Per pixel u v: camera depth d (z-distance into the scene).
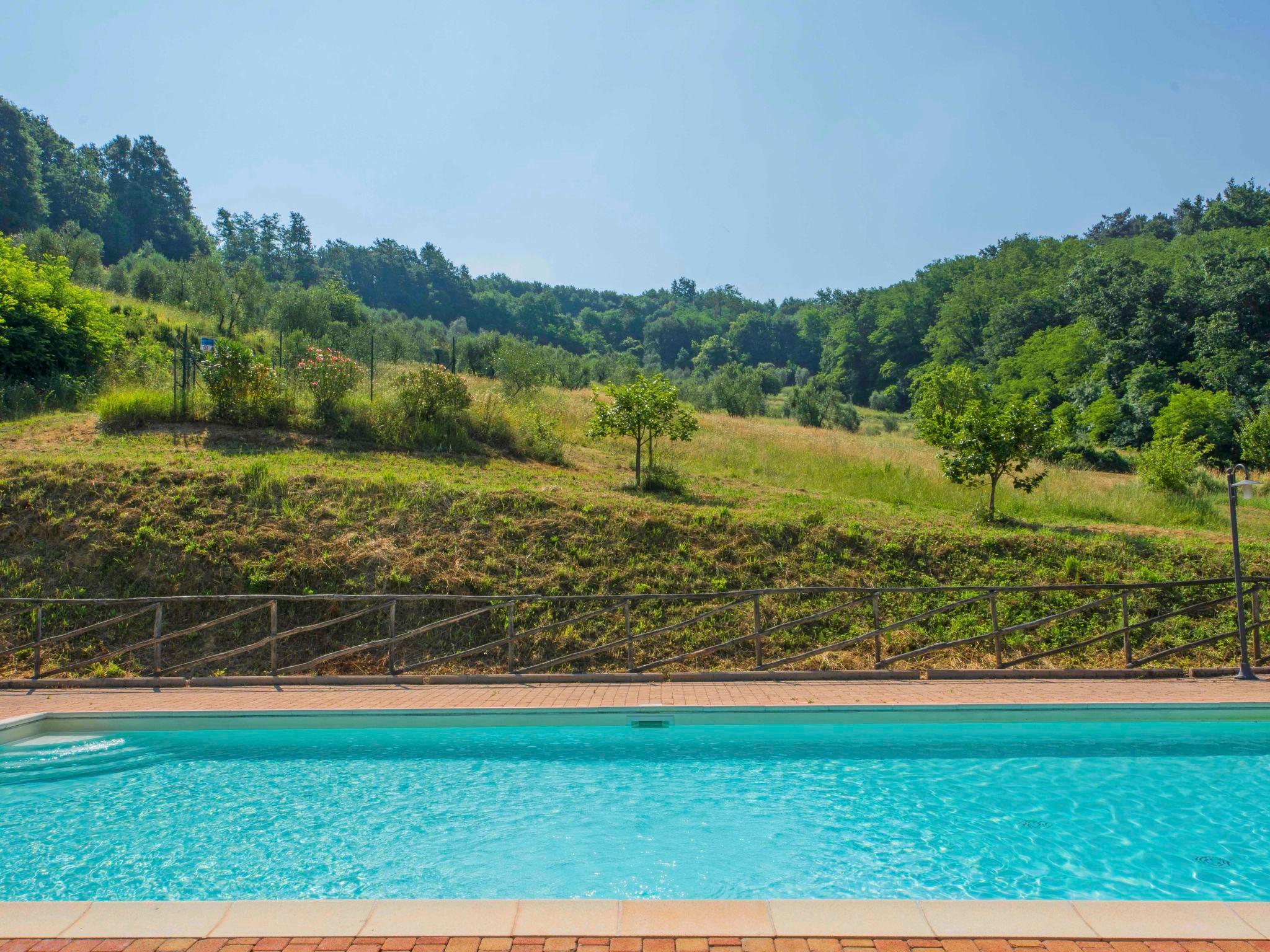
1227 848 5.59
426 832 5.94
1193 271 56.03
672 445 22.92
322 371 18.45
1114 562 13.45
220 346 17.94
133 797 6.70
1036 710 8.45
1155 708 8.43
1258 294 49.88
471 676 10.30
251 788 6.92
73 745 7.80
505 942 3.53
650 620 11.93
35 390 19.39
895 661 11.24
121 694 9.47
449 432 18.81
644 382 17.88
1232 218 83.94
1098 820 6.11
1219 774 7.09
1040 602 12.49
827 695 9.09
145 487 13.27
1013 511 18.08
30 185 75.00
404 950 3.48
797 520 14.34
